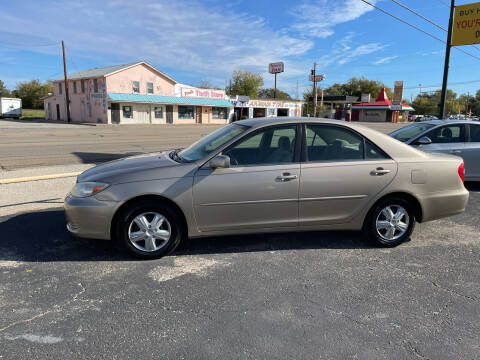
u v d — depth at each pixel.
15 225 4.86
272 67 66.50
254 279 3.51
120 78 39.31
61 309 2.94
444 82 14.01
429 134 7.52
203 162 3.86
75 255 3.97
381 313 2.96
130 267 3.71
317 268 3.77
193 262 3.86
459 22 13.38
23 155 11.59
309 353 2.45
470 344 2.58
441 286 3.43
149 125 39.25
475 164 7.31
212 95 48.00
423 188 4.27
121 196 3.67
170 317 2.85
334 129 4.20
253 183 3.88
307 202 4.04
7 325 2.71
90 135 20.94
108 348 2.47
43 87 80.25
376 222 4.27
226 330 2.70
